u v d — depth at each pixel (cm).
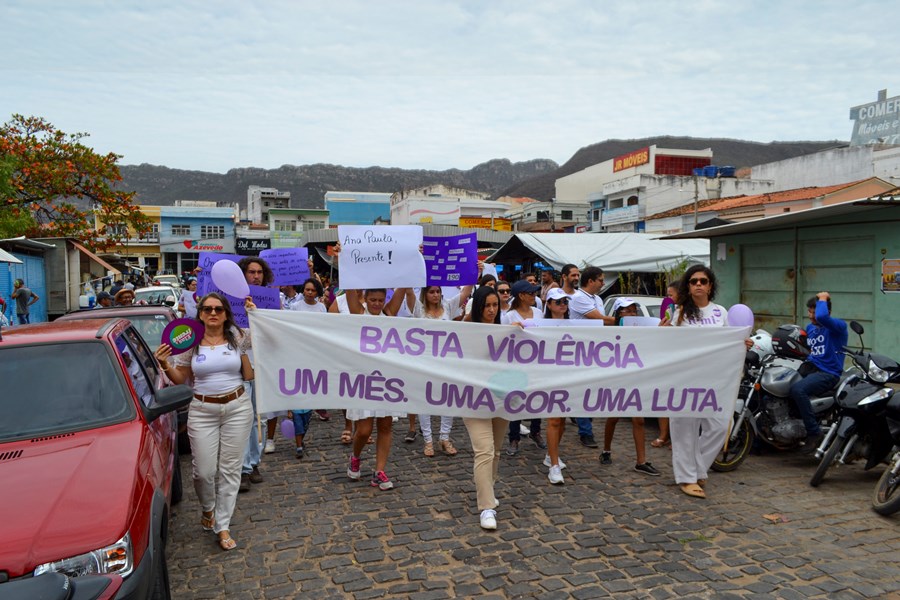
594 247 1697
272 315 503
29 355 399
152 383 472
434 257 702
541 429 757
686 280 576
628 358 546
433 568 416
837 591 381
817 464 644
